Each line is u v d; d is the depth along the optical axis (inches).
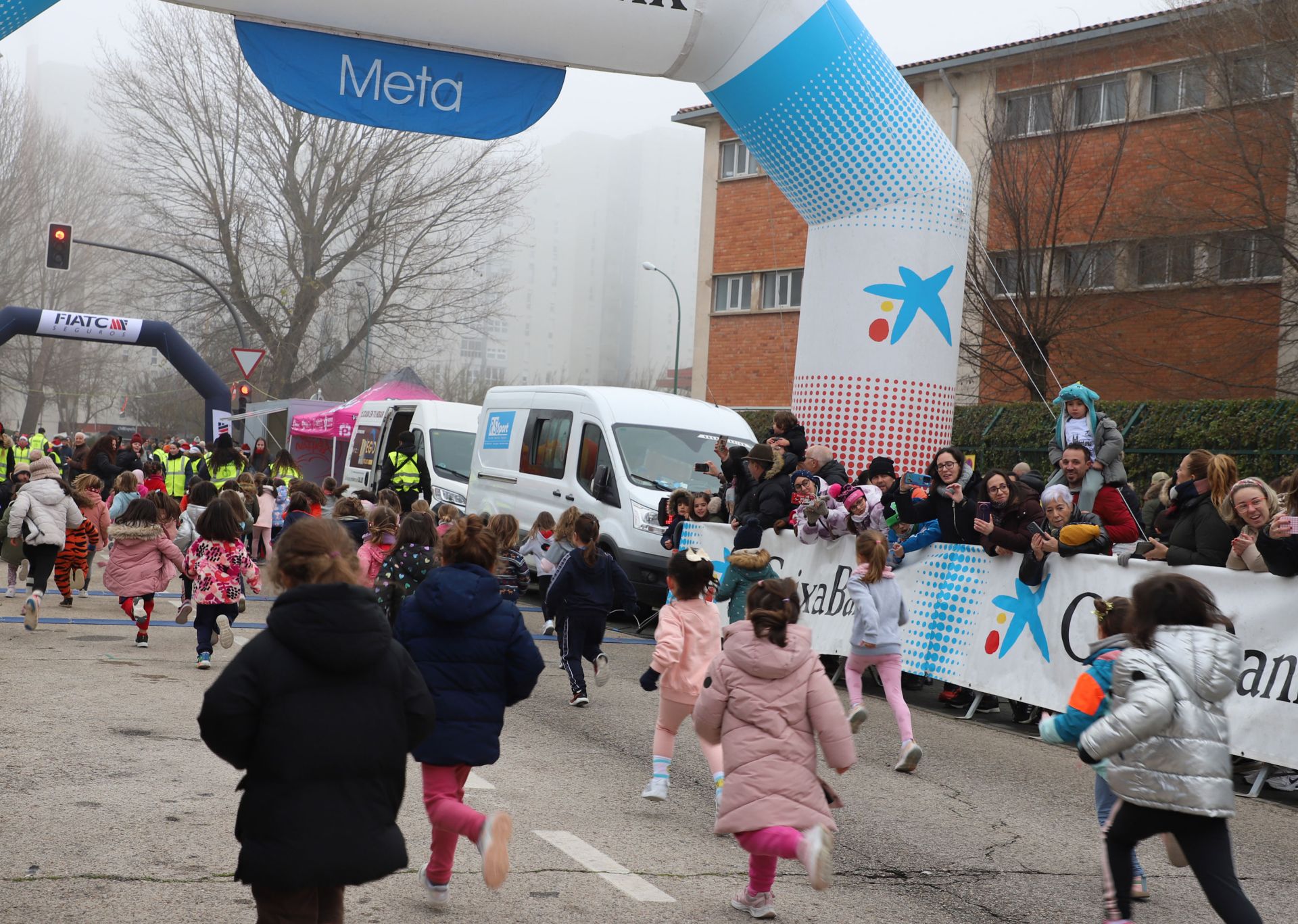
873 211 515.8
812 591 470.3
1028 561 372.8
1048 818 271.9
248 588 661.9
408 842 225.1
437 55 492.1
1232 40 788.0
